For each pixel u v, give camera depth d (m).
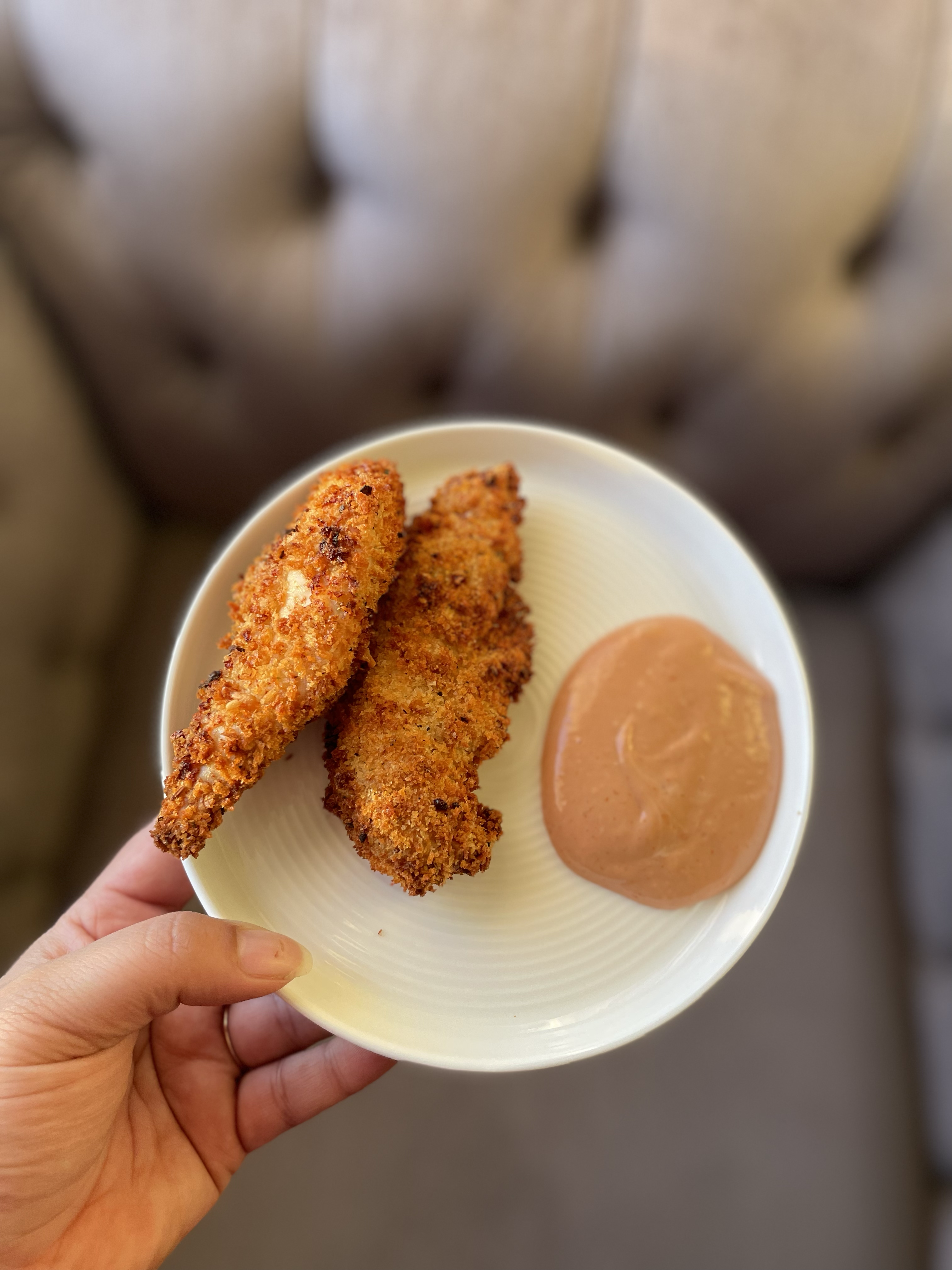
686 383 0.31
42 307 0.30
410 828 0.21
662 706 0.25
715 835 0.24
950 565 0.34
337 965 0.23
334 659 0.21
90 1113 0.22
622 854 0.24
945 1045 0.32
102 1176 0.23
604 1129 0.30
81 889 0.31
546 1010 0.23
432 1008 0.23
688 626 0.26
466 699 0.23
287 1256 0.28
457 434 0.26
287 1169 0.29
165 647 0.34
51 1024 0.21
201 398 0.32
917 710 0.35
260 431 0.33
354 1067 0.26
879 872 0.33
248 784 0.21
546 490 0.27
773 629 0.26
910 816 0.34
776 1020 0.31
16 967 0.25
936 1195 0.31
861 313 0.30
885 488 0.33
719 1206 0.29
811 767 0.24
